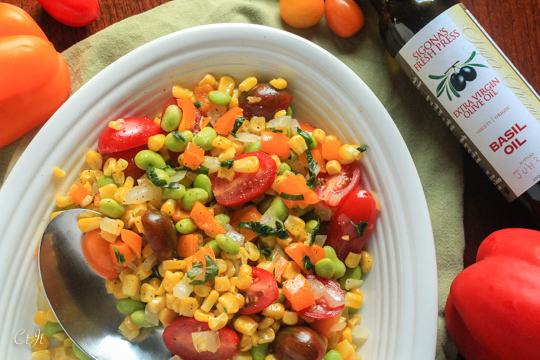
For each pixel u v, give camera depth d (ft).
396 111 1.41
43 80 1.30
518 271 1.19
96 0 1.39
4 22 1.30
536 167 1.25
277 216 1.28
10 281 1.26
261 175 1.26
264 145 1.29
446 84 1.27
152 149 1.29
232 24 1.30
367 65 1.42
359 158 1.29
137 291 1.27
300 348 1.21
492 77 1.25
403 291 1.24
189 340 1.23
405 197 1.26
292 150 1.32
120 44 1.40
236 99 1.34
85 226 1.25
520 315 1.16
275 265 1.28
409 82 1.41
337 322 1.26
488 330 1.20
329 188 1.31
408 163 1.26
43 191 1.27
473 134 1.28
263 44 1.30
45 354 1.29
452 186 1.39
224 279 1.22
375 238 1.30
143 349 1.31
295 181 1.26
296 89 1.35
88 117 1.28
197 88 1.34
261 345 1.25
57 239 1.27
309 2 1.36
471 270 1.24
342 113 1.31
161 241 1.21
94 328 1.29
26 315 1.28
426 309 1.23
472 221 1.41
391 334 1.25
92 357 1.28
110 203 1.24
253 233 1.29
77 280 1.29
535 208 1.32
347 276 1.30
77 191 1.28
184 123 1.30
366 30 1.43
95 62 1.40
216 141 1.29
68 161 1.29
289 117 1.31
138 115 1.34
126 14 1.43
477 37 1.25
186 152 1.26
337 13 1.38
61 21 1.39
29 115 1.34
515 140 1.25
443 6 1.30
